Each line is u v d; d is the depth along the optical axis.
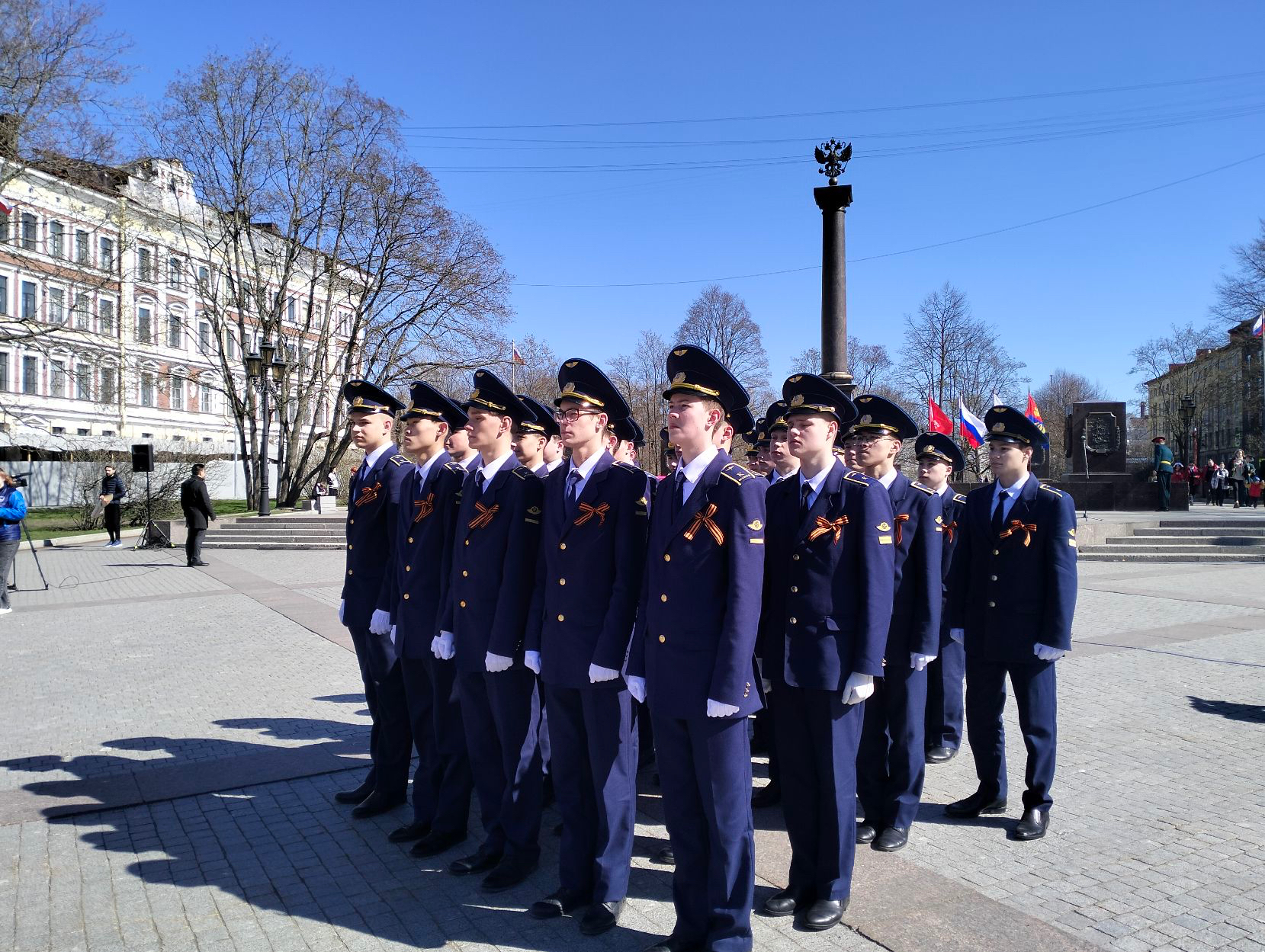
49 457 36.88
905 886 4.07
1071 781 5.48
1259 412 51.09
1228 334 47.84
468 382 48.19
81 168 25.39
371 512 5.13
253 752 6.12
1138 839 4.59
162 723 6.87
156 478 28.62
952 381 51.12
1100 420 26.77
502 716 4.23
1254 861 4.30
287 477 33.53
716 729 3.49
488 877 4.12
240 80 30.88
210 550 22.53
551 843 4.73
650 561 3.73
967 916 3.77
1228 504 35.03
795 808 3.91
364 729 6.70
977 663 4.93
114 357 31.17
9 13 23.08
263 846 4.60
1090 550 18.42
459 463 4.97
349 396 5.33
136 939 3.66
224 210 32.09
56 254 29.62
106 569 18.19
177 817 4.99
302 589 14.75
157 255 34.06
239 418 34.25
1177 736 6.35
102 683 8.20
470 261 33.47
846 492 3.98
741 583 3.46
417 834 4.69
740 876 3.48
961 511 5.17
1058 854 4.41
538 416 4.80
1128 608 12.19
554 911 3.86
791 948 3.54
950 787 5.48
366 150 31.97
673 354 3.80
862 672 3.72
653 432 56.25
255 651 9.66
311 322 37.88
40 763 5.91
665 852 4.55
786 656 3.86
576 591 3.92
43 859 4.43
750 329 57.38
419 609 4.64
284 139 31.73
